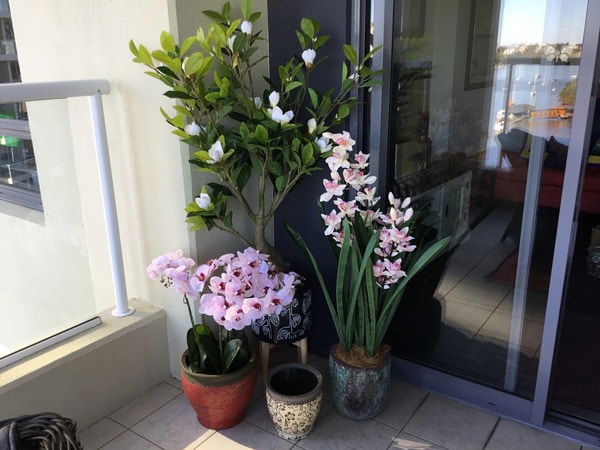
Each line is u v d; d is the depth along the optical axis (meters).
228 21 1.95
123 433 2.02
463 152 1.95
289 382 2.04
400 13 1.95
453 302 2.15
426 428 2.03
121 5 1.98
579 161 1.69
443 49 1.89
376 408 2.05
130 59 2.03
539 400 1.99
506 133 1.84
